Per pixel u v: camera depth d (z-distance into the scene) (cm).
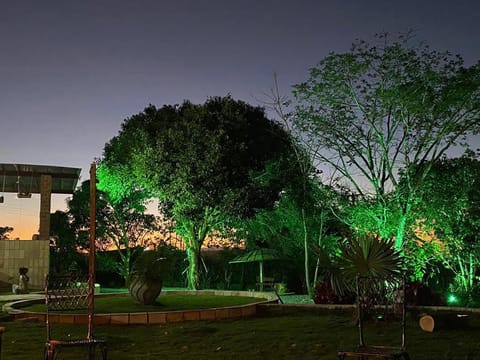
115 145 2458
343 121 1741
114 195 2541
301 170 2011
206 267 2694
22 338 868
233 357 717
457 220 1730
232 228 2480
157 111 2391
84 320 1017
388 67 1652
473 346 757
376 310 987
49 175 2378
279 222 2386
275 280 2512
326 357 700
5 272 2216
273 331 921
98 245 2875
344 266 966
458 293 1639
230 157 2130
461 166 1742
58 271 2761
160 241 2823
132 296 1216
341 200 1878
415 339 825
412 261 1639
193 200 2092
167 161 2128
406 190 1703
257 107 2317
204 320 1074
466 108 1636
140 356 726
